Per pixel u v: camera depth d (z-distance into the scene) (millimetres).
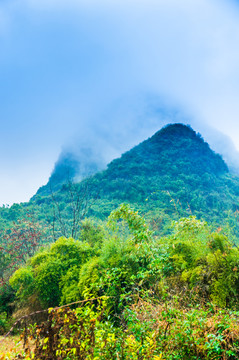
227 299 4008
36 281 8633
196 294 3799
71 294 7008
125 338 2324
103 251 6859
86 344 1976
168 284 4457
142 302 3008
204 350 2258
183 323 2396
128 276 5199
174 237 4930
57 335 1883
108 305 3695
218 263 4387
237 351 2357
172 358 2283
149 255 3785
